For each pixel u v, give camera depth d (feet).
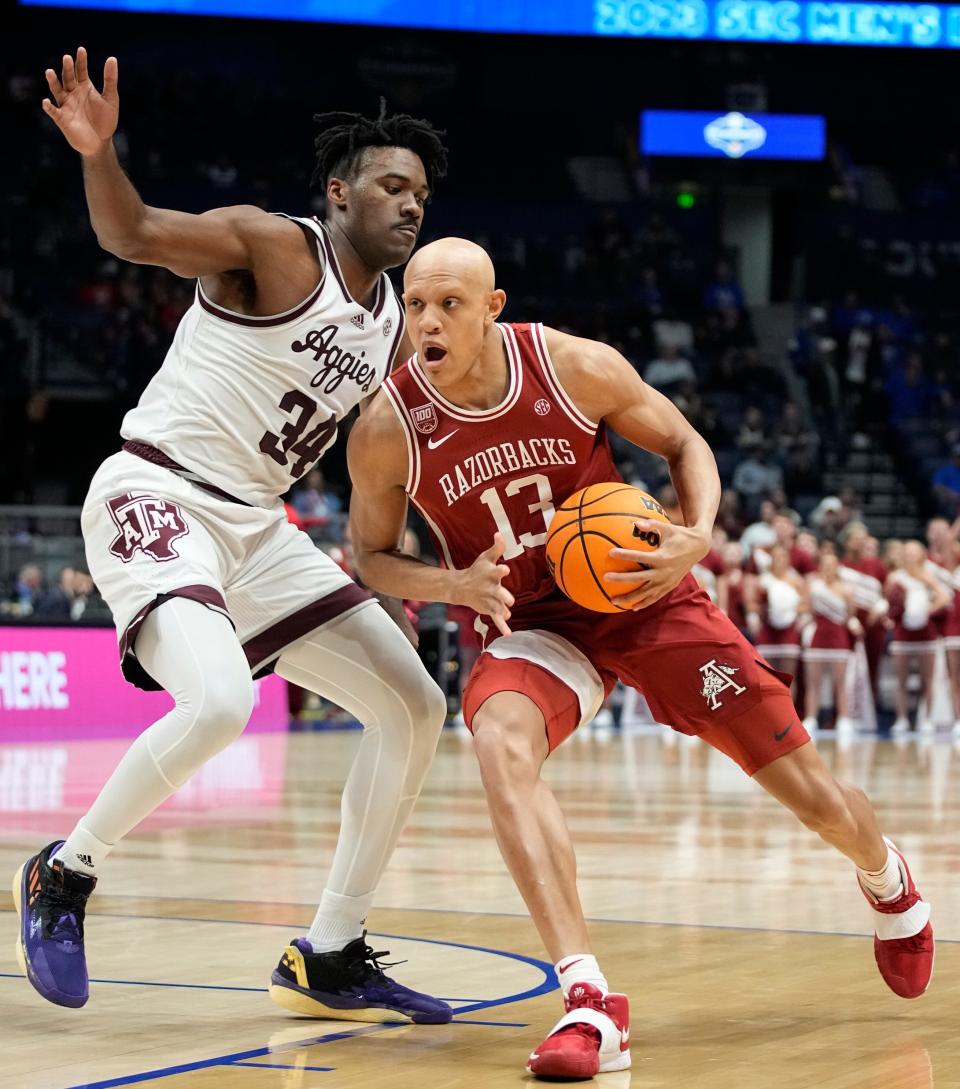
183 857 23.41
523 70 93.97
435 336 12.38
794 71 95.86
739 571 61.52
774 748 13.23
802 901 19.47
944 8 90.63
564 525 12.66
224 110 89.04
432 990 14.29
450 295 12.33
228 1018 13.23
